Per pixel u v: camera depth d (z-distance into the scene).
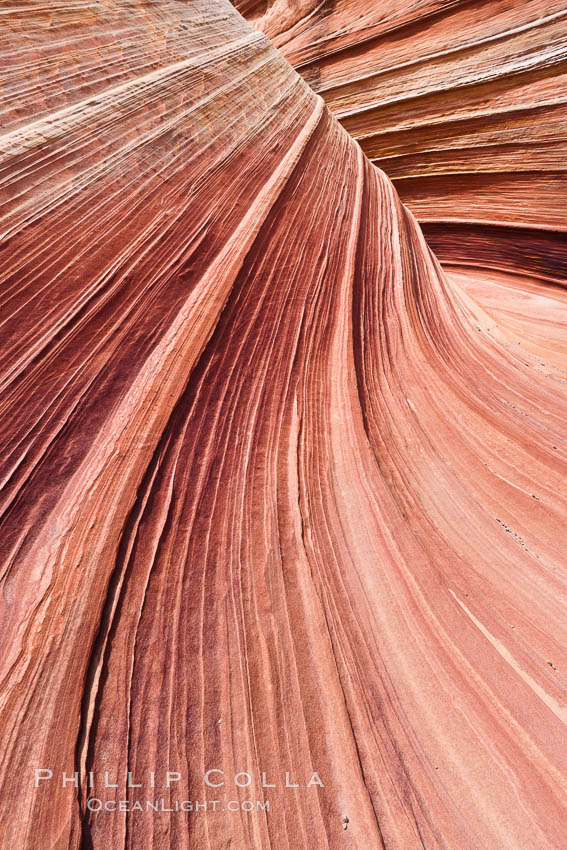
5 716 1.38
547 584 2.46
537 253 8.85
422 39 10.02
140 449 2.11
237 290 3.04
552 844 1.46
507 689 1.93
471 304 7.21
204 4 4.57
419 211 10.75
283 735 1.64
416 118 10.24
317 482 2.68
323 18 12.01
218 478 2.35
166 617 1.80
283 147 4.30
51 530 1.77
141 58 3.14
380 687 1.85
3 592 1.59
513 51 8.59
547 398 4.32
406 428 3.49
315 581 2.17
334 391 3.29
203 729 1.58
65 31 2.66
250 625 1.91
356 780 1.58
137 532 1.93
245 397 2.76
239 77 4.21
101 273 2.35
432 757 1.68
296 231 3.84
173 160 3.02
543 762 1.70
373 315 4.29
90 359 2.18
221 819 1.42
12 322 1.97
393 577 2.34
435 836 1.48
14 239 2.04
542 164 8.41
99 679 1.56
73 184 2.36
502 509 2.98
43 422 1.94
